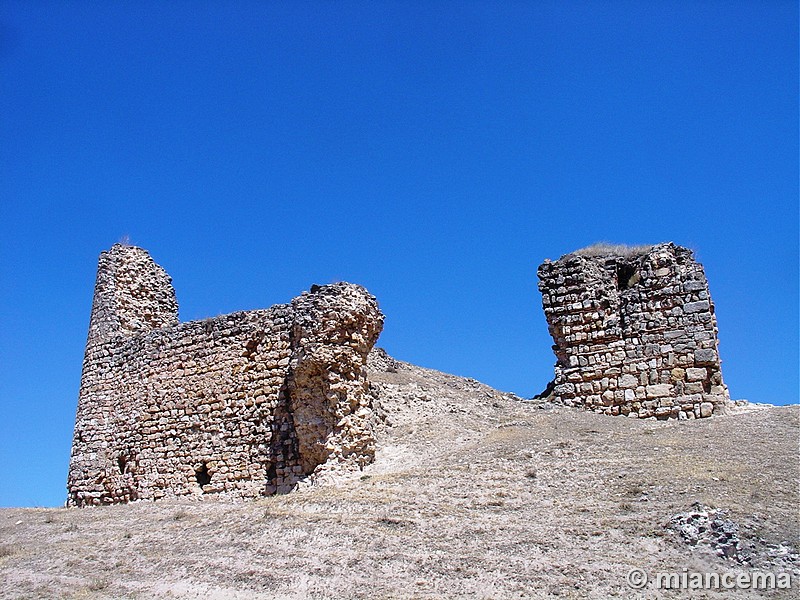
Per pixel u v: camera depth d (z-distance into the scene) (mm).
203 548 20531
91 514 28531
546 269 33156
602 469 23688
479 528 20000
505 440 27484
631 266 32781
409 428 30547
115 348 35688
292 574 17953
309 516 21859
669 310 30750
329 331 28203
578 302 32125
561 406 31375
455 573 17469
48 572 20172
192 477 31188
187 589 17750
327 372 27938
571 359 31719
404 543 19250
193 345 32906
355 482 25906
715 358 29719
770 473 21922
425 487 23750
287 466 28844
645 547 18406
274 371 30328
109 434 34344
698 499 20500
